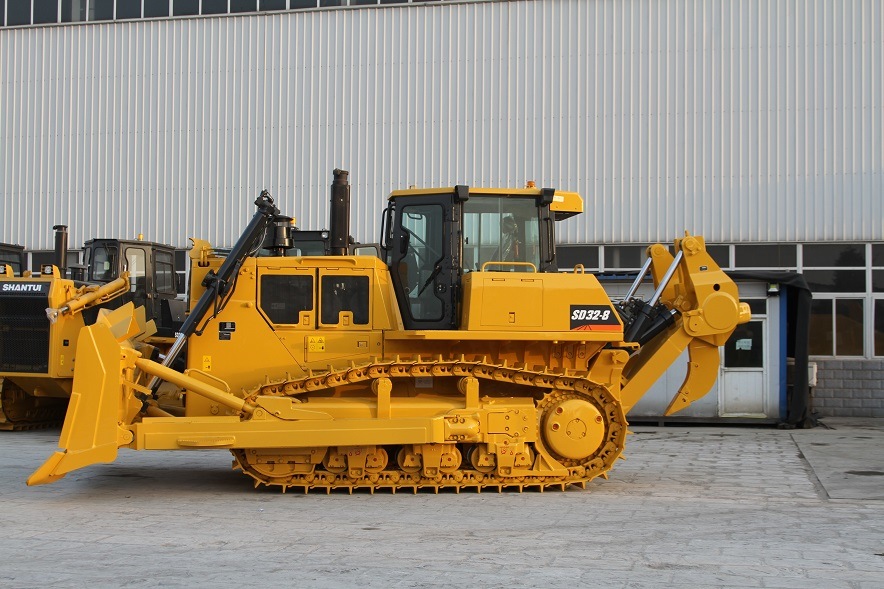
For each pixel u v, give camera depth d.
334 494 9.22
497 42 19.77
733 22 19.00
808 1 18.80
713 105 19.05
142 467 11.28
